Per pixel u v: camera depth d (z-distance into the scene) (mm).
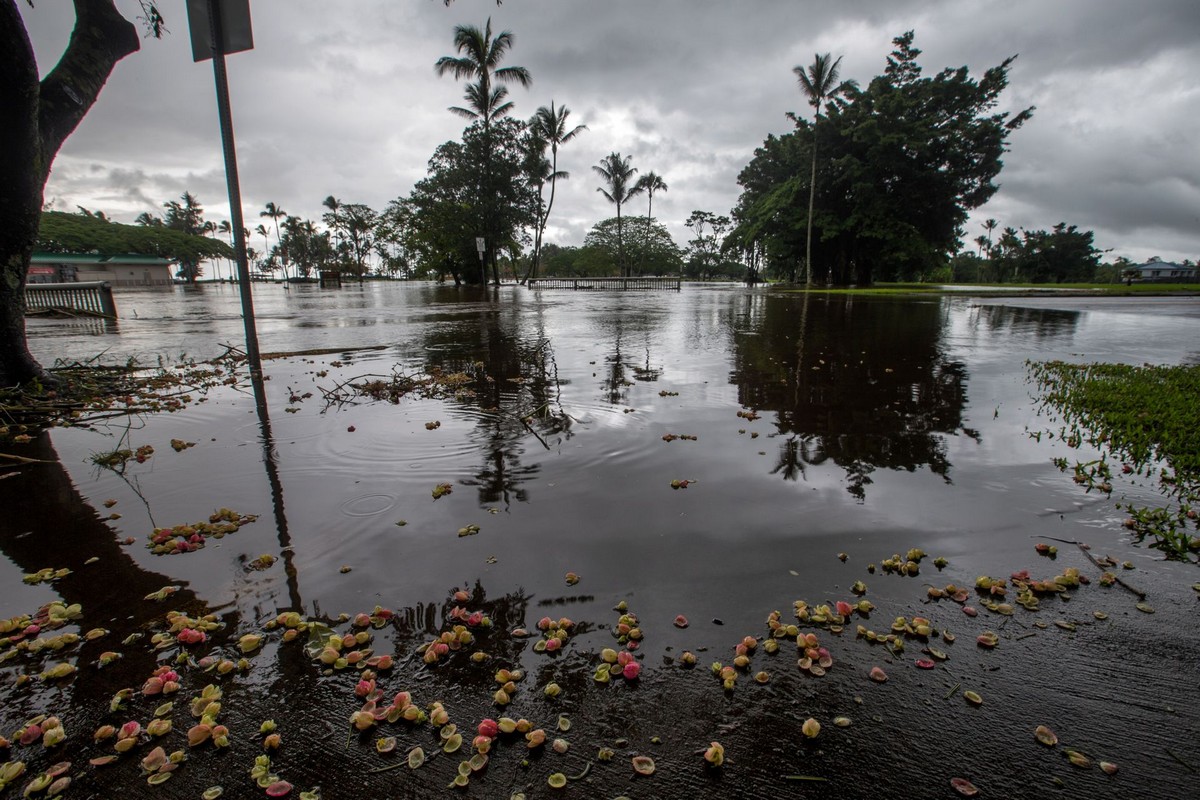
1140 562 2311
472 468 3367
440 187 33094
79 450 3762
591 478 3195
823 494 2973
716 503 2855
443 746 1447
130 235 63531
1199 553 2369
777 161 37094
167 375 6344
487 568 2250
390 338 9984
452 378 6074
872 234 29219
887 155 28859
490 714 1549
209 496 2992
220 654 1791
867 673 1689
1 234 5180
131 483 3178
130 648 1829
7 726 1537
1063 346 8781
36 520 2734
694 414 4609
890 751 1429
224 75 5922
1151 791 1320
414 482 3152
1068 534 2537
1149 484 3096
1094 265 68562
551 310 17062
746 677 1669
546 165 37406
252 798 1316
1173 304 19453
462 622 1915
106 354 8141
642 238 68562
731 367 6820
